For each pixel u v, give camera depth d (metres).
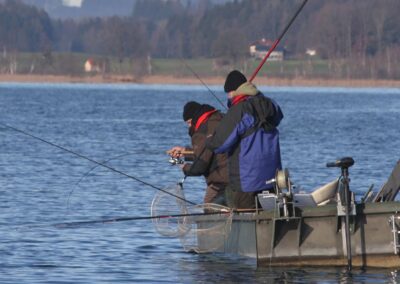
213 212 33.34
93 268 33.34
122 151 80.31
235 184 33.06
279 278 31.36
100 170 63.47
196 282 31.23
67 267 33.47
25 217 43.59
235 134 32.62
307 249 32.03
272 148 32.88
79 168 64.94
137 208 46.41
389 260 32.12
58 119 131.25
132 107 176.38
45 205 47.12
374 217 32.06
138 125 119.12
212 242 34.69
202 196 49.97
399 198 45.06
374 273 31.78
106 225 41.47
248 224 32.47
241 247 33.22
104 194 51.19
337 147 86.50
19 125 115.56
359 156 76.62
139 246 37.12
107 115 145.12
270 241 32.03
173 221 35.06
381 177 60.03
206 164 35.22
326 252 32.03
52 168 64.75
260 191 32.97
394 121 137.75
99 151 79.94
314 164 68.62
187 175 35.56
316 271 32.03
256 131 32.72
